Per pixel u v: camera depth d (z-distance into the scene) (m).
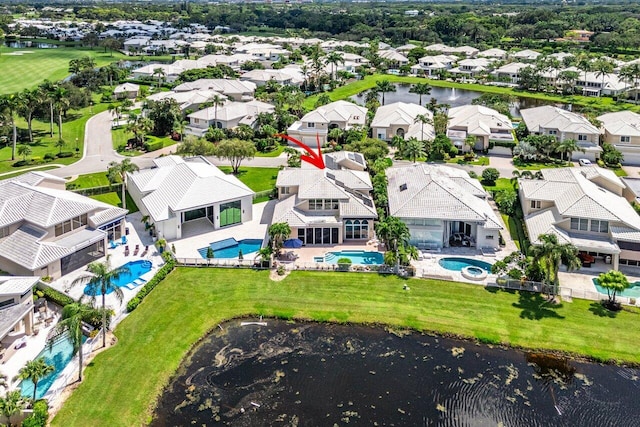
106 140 123.94
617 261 64.75
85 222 68.94
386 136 128.50
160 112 130.62
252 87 170.25
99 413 42.22
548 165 109.62
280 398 45.25
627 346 51.34
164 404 44.22
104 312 49.50
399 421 43.03
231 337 53.25
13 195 69.88
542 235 60.69
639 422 43.31
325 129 126.81
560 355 50.75
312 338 53.25
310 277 63.09
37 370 40.19
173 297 58.66
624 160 113.12
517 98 182.62
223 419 42.84
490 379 47.84
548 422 43.25
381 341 52.88
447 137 118.94
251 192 80.00
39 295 56.38
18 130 125.62
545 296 59.16
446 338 53.25
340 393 45.94
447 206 72.38
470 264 67.44
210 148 102.50
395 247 68.50
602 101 171.62
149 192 80.00
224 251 70.50
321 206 75.50
